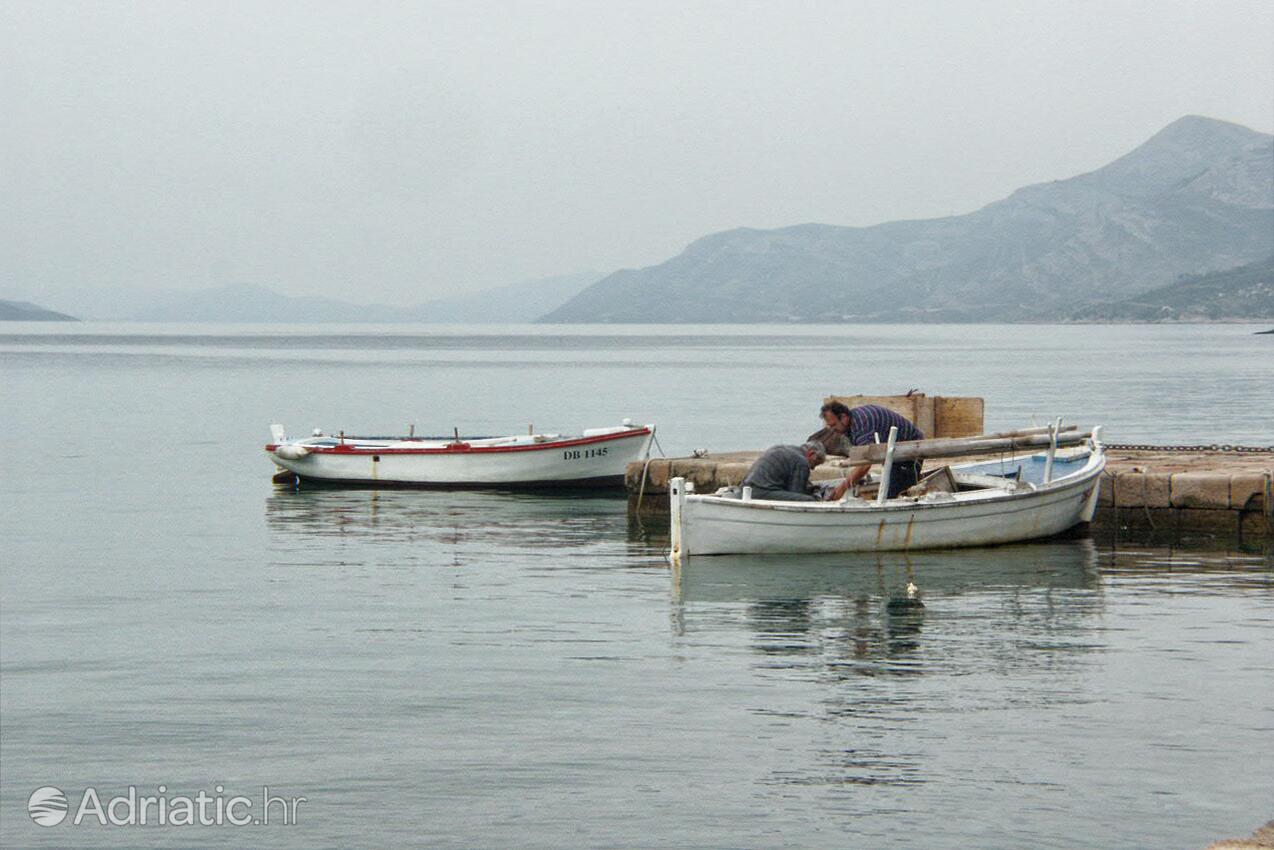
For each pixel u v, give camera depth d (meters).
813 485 21.84
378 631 16.16
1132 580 19.17
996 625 16.27
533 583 19.34
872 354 160.75
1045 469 24.41
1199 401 62.31
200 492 31.38
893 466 21.91
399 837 9.84
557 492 31.06
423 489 31.48
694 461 26.25
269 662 14.63
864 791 10.51
